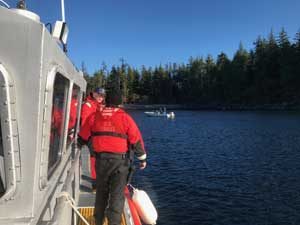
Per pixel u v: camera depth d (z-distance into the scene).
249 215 13.41
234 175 20.50
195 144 35.66
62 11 5.06
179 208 14.11
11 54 2.57
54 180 3.79
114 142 4.62
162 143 36.72
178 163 24.33
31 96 2.62
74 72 5.47
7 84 2.57
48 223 2.79
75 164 5.23
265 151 30.33
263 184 18.27
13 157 2.68
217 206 14.44
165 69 169.25
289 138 39.47
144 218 7.15
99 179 4.70
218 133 46.81
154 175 20.11
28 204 2.75
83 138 4.92
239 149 31.73
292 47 120.81
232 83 141.00
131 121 4.70
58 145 4.18
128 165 4.74
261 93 129.88
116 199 4.61
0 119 2.62
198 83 158.75
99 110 4.82
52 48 2.95
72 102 6.08
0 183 2.72
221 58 152.12
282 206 14.51
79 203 6.32
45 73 2.72
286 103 119.44
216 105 147.25
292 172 21.36
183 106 157.00
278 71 125.88
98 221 4.89
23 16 2.55
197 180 19.03
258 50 133.25
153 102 165.75
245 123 64.38
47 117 2.92
